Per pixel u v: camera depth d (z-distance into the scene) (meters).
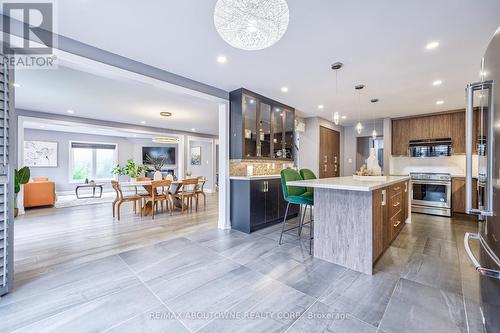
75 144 8.77
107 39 2.21
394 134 5.66
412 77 3.13
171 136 7.91
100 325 1.45
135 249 2.76
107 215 4.71
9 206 1.80
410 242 2.99
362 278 2.05
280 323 1.47
